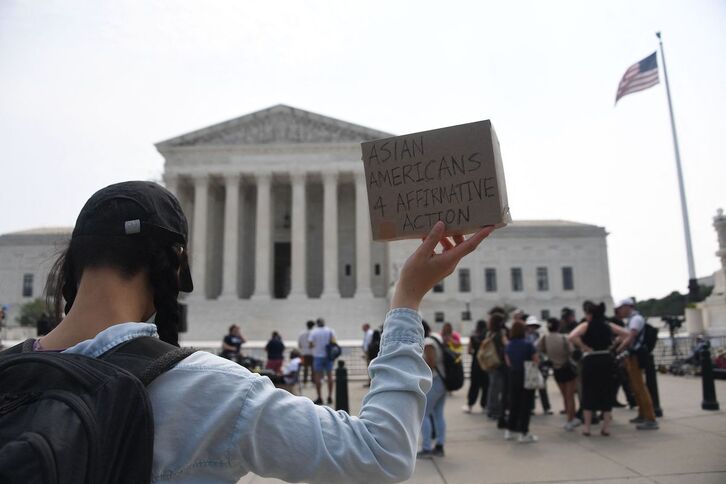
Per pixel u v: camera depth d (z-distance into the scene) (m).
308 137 65.94
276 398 1.84
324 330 20.75
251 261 69.44
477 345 17.48
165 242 2.06
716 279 32.19
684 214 34.25
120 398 1.58
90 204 2.08
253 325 59.09
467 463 10.05
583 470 9.20
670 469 9.00
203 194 63.75
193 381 1.77
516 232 80.75
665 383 21.80
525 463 9.87
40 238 76.44
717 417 13.77
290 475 1.77
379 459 1.80
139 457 1.57
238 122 65.94
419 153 2.44
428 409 10.84
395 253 63.19
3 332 52.53
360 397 20.52
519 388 12.04
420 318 2.18
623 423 13.70
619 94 32.59
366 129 65.56
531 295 79.12
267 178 64.31
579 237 81.19
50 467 1.35
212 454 1.72
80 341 1.89
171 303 2.09
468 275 79.31
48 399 1.51
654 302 94.00
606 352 12.34
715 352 25.30
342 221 71.00
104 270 1.97
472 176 2.35
